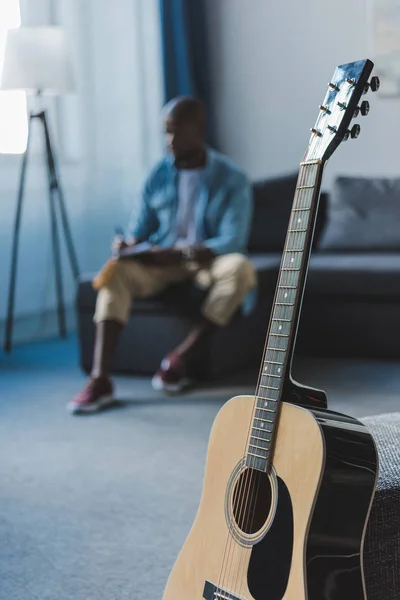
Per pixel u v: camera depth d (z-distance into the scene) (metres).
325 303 4.09
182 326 3.63
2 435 2.97
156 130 5.53
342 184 4.69
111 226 5.25
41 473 2.58
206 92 5.45
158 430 2.96
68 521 2.21
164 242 3.79
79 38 4.96
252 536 1.33
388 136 5.12
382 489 1.44
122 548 2.03
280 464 1.31
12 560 1.99
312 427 1.28
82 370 3.90
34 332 4.82
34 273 4.75
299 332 4.16
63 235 4.93
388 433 1.67
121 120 5.28
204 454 2.69
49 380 3.76
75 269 4.66
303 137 5.41
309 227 1.39
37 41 4.12
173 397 3.40
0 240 4.53
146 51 5.42
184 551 1.46
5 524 2.21
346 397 3.29
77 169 5.00
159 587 1.83
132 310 3.71
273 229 4.77
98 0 5.07
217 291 3.49
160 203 3.79
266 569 1.30
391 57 5.02
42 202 4.75
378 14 5.03
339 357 4.09
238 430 1.41
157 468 2.58
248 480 1.37
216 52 5.58
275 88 5.45
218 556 1.39
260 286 3.93
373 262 4.05
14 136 4.45
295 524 1.26
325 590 1.25
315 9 5.25
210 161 3.71
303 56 5.34
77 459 2.69
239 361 3.86
